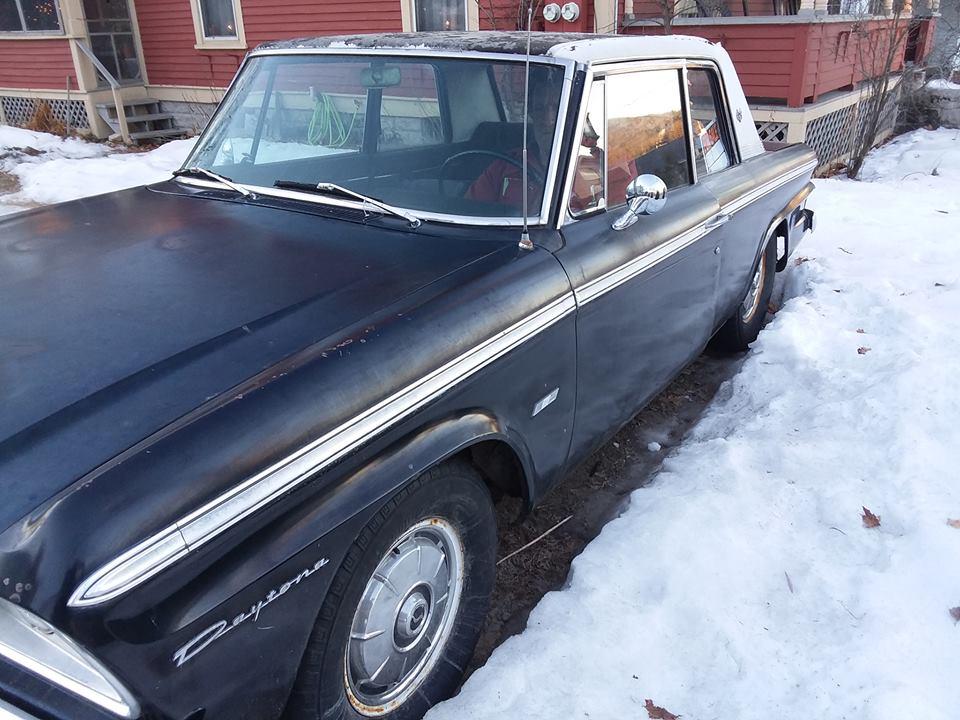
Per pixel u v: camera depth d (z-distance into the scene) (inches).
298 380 73.9
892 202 317.1
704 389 186.1
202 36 532.7
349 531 75.9
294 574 71.2
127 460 63.5
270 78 138.7
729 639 102.0
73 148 528.7
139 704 61.9
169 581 62.2
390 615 86.0
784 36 380.5
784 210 194.9
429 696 94.3
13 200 366.6
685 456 144.1
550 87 114.0
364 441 77.0
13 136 535.2
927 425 146.1
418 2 439.2
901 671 96.4
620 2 396.5
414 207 114.3
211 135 142.6
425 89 122.6
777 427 152.1
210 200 125.5
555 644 99.0
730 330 191.5
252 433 69.0
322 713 78.8
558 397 108.3
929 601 107.7
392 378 80.3
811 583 111.5
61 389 71.7
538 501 113.6
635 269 119.8
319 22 477.7
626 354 125.0
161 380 72.9
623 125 124.6
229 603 66.3
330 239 105.8
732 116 168.4
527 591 120.4
